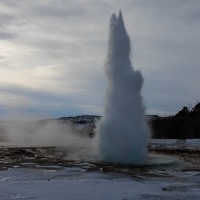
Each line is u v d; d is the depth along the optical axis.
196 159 24.81
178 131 63.00
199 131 63.69
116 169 19.44
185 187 14.73
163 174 18.27
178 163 22.45
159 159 24.16
